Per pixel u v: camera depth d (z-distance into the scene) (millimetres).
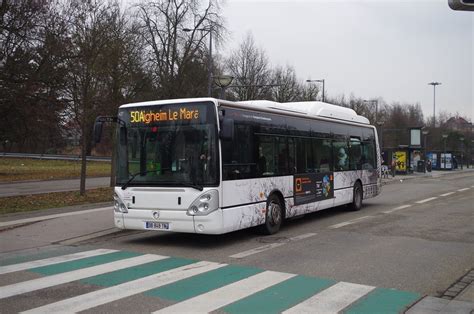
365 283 6832
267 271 7547
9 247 9602
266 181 10891
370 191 17078
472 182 32844
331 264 8016
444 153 60000
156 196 9625
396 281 6945
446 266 7875
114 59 17531
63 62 16375
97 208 15312
